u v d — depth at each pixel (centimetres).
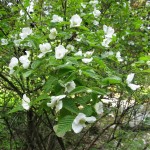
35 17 250
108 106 247
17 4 259
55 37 184
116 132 280
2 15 263
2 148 306
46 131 295
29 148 277
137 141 271
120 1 315
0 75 237
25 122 279
